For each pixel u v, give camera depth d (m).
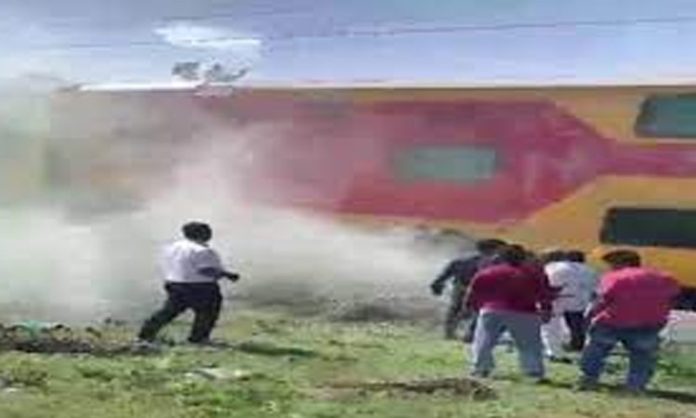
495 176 23.84
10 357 13.61
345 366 14.77
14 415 10.43
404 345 17.69
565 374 15.06
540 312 14.47
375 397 12.24
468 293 14.88
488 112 24.08
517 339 14.42
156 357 14.47
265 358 15.06
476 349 14.47
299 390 12.46
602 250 22.70
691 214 21.95
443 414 11.54
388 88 25.05
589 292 17.66
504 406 12.23
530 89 23.70
